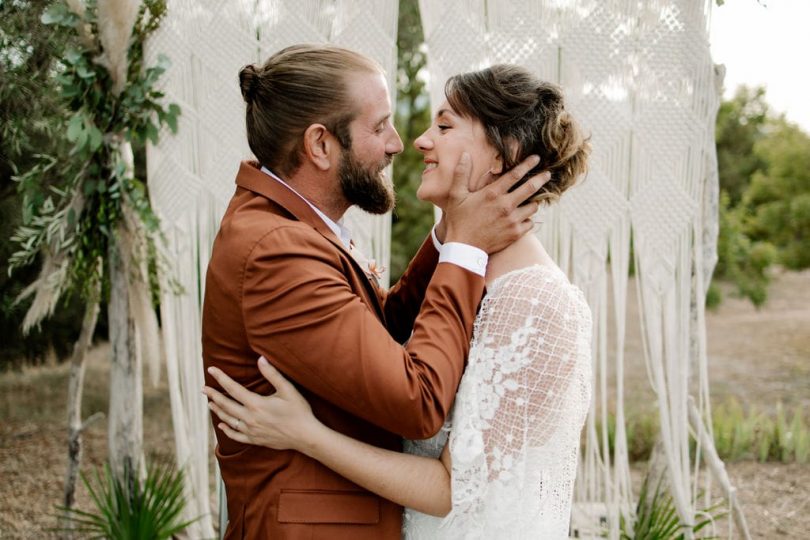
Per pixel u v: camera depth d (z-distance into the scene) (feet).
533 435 4.23
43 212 8.08
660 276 7.67
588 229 7.57
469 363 4.17
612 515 8.02
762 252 28.84
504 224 4.18
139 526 8.14
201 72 7.72
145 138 7.85
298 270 3.86
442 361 3.87
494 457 4.11
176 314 8.09
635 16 7.37
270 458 4.14
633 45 7.39
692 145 7.52
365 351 3.74
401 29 18.95
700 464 13.64
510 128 4.34
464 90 4.44
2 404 16.81
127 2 7.47
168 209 7.93
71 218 8.04
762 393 18.93
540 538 4.32
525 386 4.13
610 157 7.48
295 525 4.04
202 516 8.32
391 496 4.08
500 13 7.33
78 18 7.55
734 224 29.25
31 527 10.64
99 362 20.89
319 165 4.32
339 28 7.52
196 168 7.87
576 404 4.38
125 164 8.00
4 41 7.98
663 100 7.45
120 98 7.74
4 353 18.48
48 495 11.90
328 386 3.82
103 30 7.55
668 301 7.70
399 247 21.39
